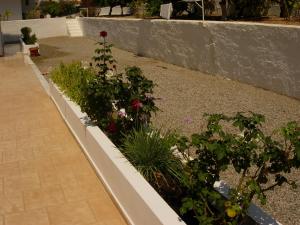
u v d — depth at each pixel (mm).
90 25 22906
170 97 9281
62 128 7180
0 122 7672
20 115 8086
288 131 3164
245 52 10219
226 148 3236
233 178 5184
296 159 3086
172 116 7816
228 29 10641
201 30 11781
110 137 5320
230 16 14414
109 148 4840
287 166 3172
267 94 9367
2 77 12359
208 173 3420
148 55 15805
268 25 9336
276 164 3219
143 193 3771
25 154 6066
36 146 6367
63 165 5648
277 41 9148
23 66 14383
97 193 4879
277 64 9281
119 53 17453
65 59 16047
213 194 3391
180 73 12227
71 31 24891
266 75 9680
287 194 4828
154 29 14828
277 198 4758
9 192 4938
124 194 4227
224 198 3695
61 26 25453
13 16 27172
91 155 5539
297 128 3205
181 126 7207
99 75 6031
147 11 19000
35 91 10195
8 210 4547
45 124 7438
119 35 18750
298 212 4488
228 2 14344
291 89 9000
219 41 11109
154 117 7754
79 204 4648
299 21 11539
